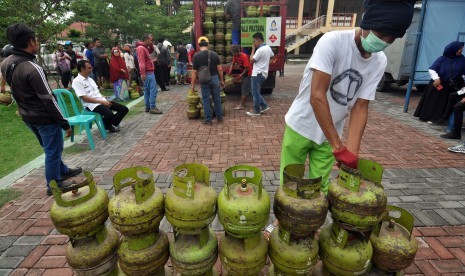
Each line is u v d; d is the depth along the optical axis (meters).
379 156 4.84
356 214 1.51
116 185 1.70
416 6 9.07
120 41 22.33
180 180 1.58
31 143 5.85
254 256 1.67
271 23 8.80
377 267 1.80
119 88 9.87
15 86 3.15
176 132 6.29
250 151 5.11
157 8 24.14
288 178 1.60
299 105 2.29
